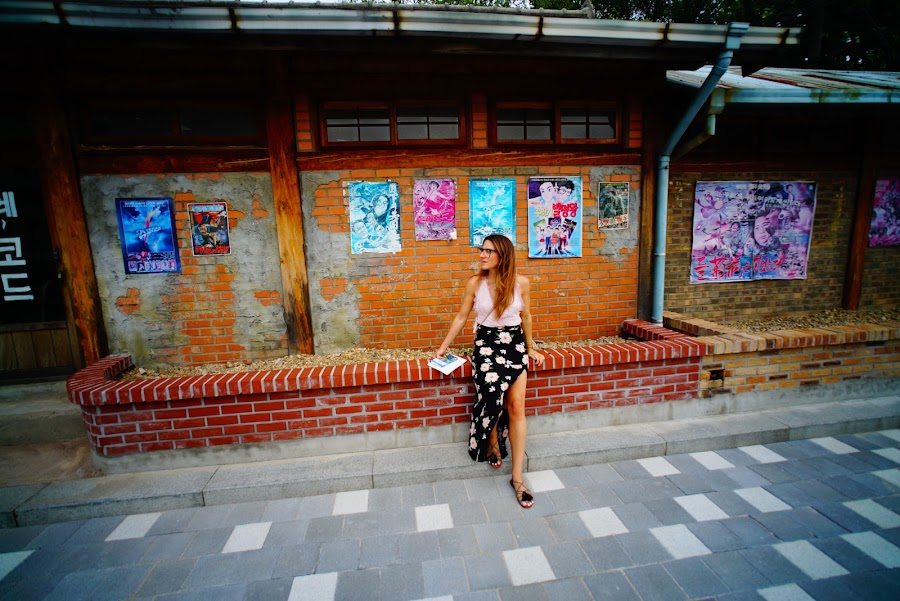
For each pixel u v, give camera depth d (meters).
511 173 4.30
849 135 5.13
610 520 2.79
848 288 5.36
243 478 3.16
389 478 3.19
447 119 4.21
